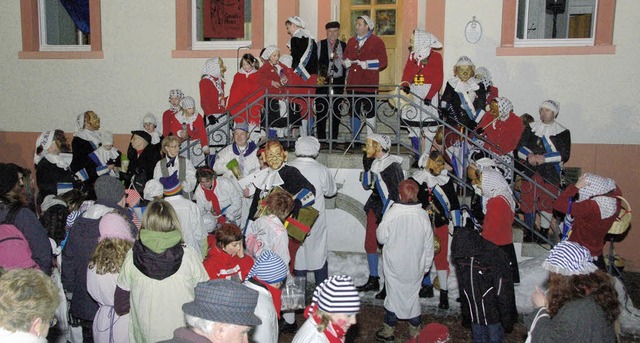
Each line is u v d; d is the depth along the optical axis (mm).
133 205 5910
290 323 5840
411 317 5496
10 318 2508
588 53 8203
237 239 4508
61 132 7133
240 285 2816
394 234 5391
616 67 8148
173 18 9383
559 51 8281
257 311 3611
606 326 3258
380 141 6234
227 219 6309
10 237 4090
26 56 9836
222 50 9273
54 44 10062
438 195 6250
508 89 8484
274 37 9133
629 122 8172
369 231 6586
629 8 8047
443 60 8641
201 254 5418
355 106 7867
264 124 7852
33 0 9828
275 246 5184
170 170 6367
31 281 2604
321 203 6203
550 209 7164
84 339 4660
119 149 9727
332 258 7203
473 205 7059
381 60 7797
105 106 9719
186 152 7863
